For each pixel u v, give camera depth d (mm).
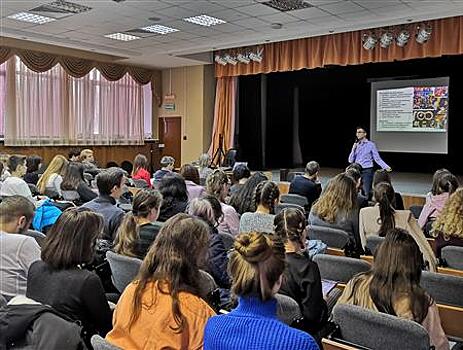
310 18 7727
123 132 11633
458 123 11352
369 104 12664
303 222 2275
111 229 3266
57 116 10266
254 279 1341
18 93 9617
